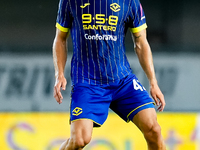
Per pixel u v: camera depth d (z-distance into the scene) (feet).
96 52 37.52
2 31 93.97
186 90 89.04
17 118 72.13
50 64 90.43
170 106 88.12
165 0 96.17
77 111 36.73
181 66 91.25
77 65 38.47
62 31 39.06
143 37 39.70
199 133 72.49
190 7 96.32
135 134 70.85
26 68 89.56
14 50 92.73
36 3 95.45
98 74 37.91
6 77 88.02
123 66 38.93
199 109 88.17
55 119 72.49
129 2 37.83
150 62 39.65
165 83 89.71
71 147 36.11
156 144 37.68
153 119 37.42
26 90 86.99
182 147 71.92
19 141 71.05
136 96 38.37
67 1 37.55
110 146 70.49
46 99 86.48
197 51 94.12
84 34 37.40
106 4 36.94
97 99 37.47
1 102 85.92
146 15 96.63
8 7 94.89
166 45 95.91
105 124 71.41
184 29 96.17
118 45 38.01
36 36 94.84
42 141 71.15
